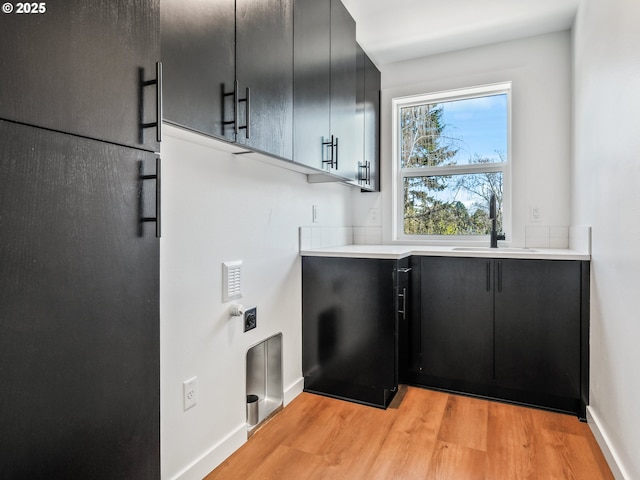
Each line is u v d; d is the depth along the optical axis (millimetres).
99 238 834
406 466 1642
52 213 741
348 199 3205
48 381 743
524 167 2770
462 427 1967
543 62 2713
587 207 2123
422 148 3201
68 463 782
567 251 2332
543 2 2307
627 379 1462
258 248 1969
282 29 1671
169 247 1428
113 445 877
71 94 769
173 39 1127
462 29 2629
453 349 2387
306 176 2480
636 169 1364
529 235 2754
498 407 2197
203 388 1597
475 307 2328
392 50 2930
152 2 964
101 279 842
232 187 1769
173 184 1439
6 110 662
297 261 2361
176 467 1465
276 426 1980
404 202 3264
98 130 825
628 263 1455
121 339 892
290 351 2277
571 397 2119
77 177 785
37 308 722
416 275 2465
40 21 712
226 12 1341
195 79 1205
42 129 719
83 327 806
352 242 3273
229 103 1354
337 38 2199
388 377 2176
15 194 682
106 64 841
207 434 1617
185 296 1507
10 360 683
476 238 3018
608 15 1698
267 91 1563
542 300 2178
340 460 1689
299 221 2389
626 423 1467
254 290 1938
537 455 1719
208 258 1625
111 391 871
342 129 2279
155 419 987
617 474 1533
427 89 3039
